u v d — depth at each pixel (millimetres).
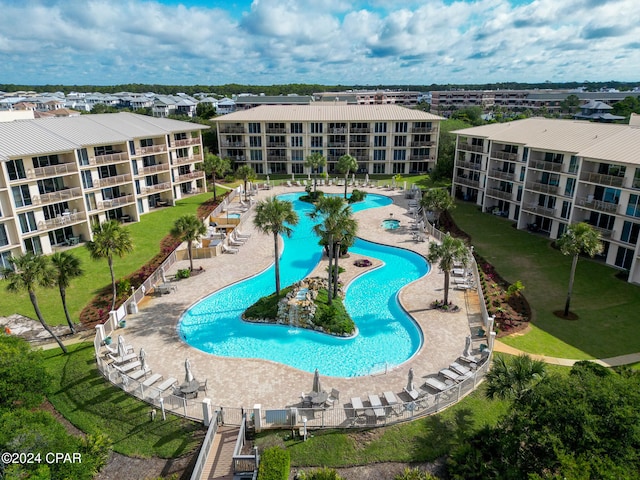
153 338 31531
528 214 56844
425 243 51562
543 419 18062
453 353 29281
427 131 89750
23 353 24547
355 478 20469
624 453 16547
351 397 24875
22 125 50688
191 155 75125
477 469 19703
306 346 31422
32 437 18578
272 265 45812
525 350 30094
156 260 46656
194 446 22156
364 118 87812
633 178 41688
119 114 69750
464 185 70938
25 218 44781
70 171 48812
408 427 22781
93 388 26406
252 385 26203
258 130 90625
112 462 21750
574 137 52281
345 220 34000
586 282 41156
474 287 39344
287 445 21922
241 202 69562
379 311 36469
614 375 20891
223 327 34000
